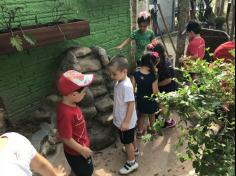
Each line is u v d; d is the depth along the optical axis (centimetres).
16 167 123
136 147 371
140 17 470
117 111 326
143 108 377
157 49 379
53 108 377
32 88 384
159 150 384
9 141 133
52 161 317
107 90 421
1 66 341
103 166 359
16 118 367
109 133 393
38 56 384
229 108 167
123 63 309
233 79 162
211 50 551
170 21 1013
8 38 307
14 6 348
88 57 420
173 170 348
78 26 389
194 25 436
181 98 180
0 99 347
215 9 1123
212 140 173
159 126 200
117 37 545
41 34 340
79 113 261
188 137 188
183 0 541
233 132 167
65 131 251
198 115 176
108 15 509
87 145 277
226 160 167
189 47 445
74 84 242
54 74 409
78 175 285
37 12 376
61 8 410
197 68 182
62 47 418
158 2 947
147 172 347
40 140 330
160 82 385
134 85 374
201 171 175
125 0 546
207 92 174
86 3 455
